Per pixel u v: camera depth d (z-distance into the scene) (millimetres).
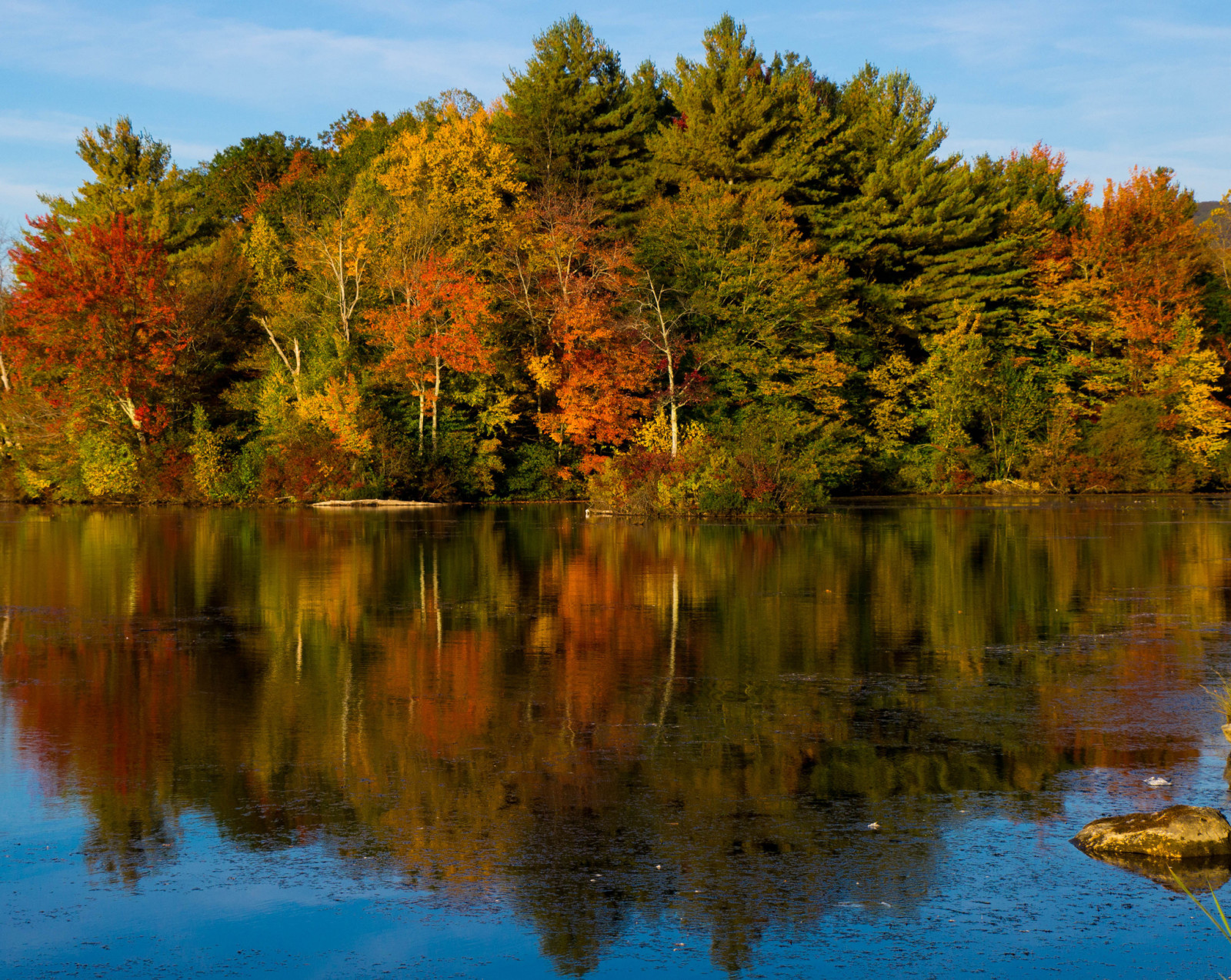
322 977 4742
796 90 61375
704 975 4758
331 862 6000
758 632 13844
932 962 4871
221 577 20141
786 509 40688
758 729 8859
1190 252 68438
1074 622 14539
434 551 25750
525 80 63750
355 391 52125
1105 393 66125
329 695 10211
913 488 60656
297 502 50969
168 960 4914
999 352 64188
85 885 5715
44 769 7742
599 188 62594
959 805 6910
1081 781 7418
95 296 51312
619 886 5664
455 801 7016
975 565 22031
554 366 54188
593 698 10062
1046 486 60875
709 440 42594
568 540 29062
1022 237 64125
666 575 20422
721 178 58625
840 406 55688
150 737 8641
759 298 50938
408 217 55656
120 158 68625
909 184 59500
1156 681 10742
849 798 7074
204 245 70938
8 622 14734
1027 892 5598
